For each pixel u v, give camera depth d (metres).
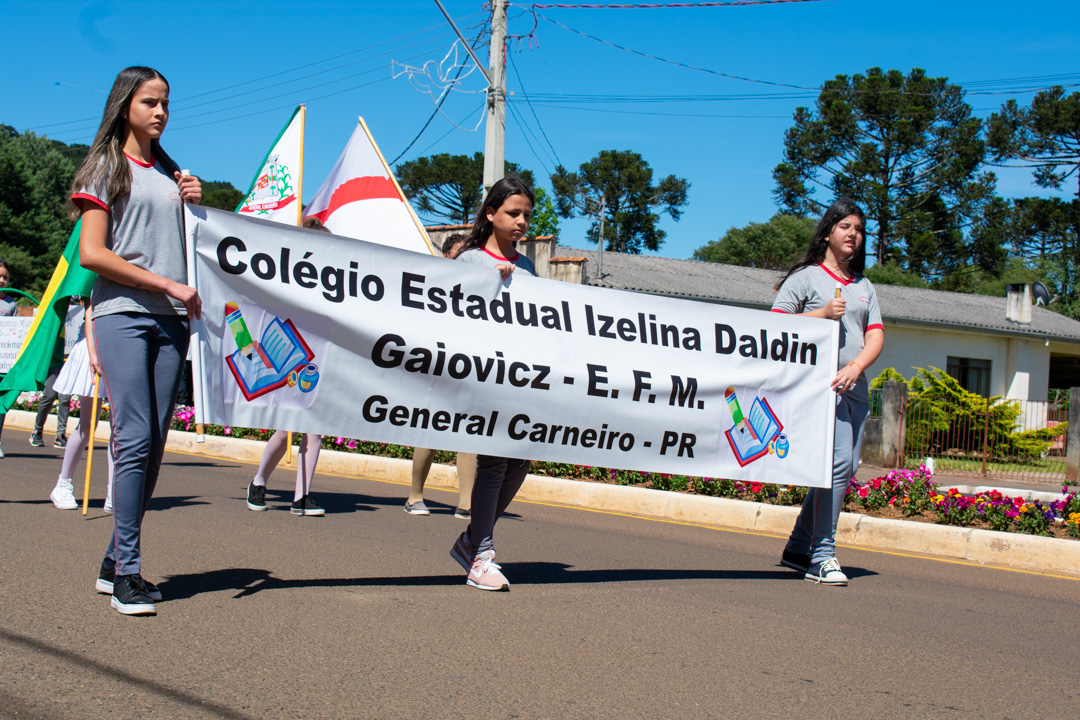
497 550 5.87
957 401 17.66
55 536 5.26
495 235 4.73
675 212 72.06
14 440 11.71
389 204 8.59
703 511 7.91
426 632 3.78
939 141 54.16
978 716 3.21
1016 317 27.78
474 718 2.90
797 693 3.32
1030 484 15.19
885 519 7.19
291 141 8.84
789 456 5.21
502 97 15.38
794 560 5.64
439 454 10.20
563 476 9.53
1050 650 4.15
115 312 3.72
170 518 6.20
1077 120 52.38
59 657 3.22
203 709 2.85
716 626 4.16
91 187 3.64
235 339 4.04
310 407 4.22
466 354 4.52
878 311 5.50
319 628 3.74
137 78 3.73
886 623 4.42
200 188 3.95
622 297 4.88
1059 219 54.22
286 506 7.16
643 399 4.89
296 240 4.18
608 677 3.36
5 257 49.12
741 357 5.12
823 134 55.12
